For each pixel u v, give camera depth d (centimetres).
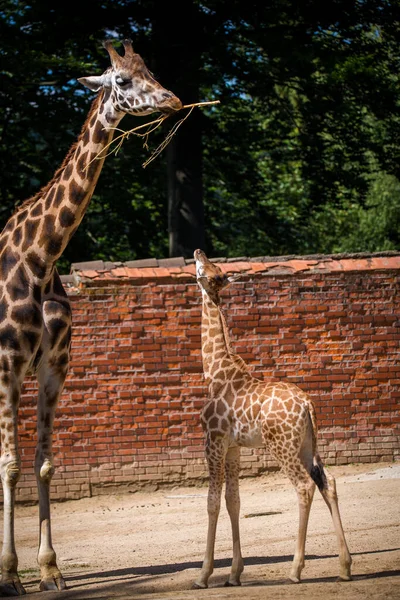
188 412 1352
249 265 1389
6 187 2325
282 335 1377
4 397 758
